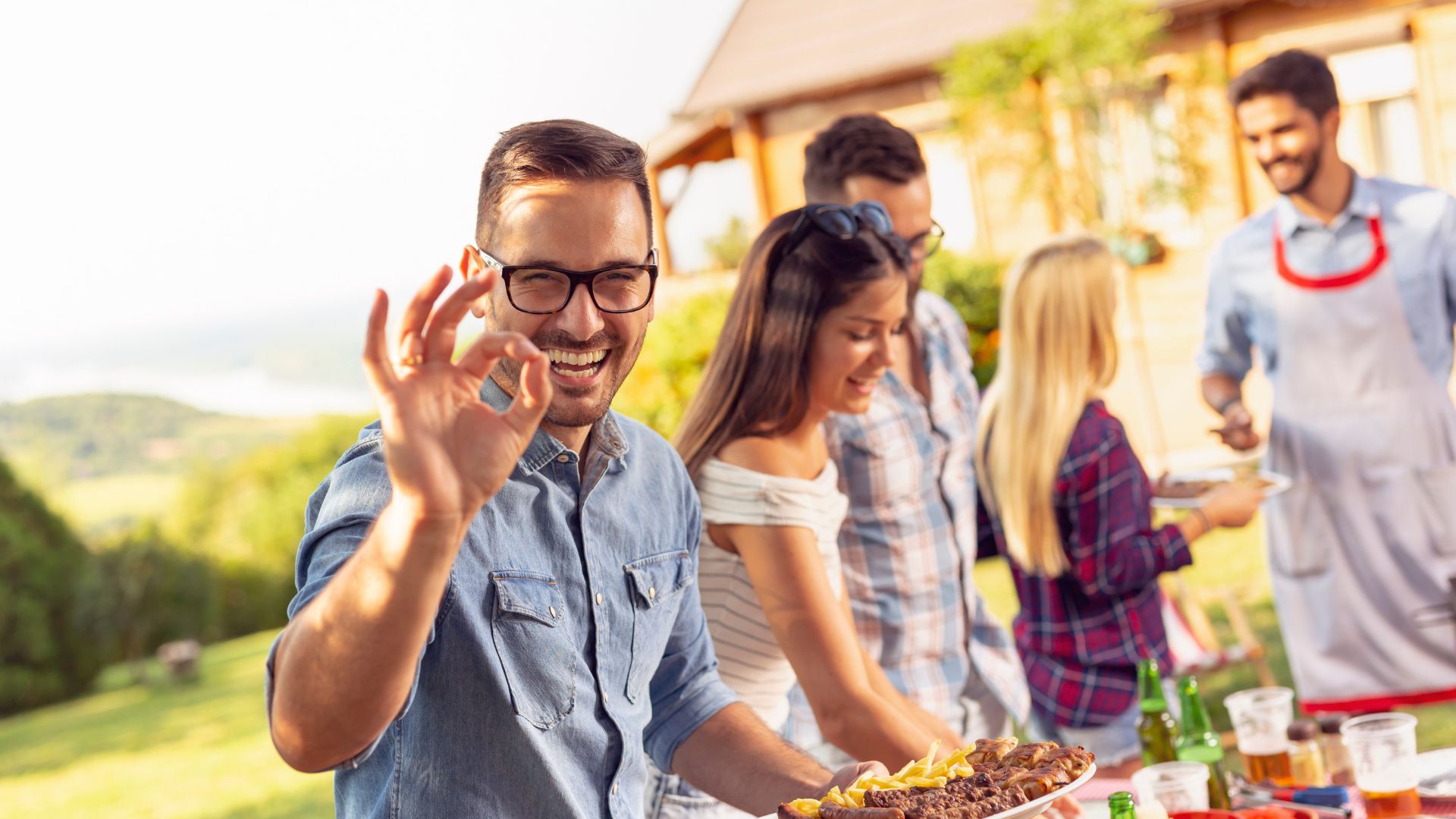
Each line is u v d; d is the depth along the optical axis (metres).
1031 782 1.78
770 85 13.38
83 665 14.12
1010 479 3.51
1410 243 4.31
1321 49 10.66
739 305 2.63
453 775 1.78
